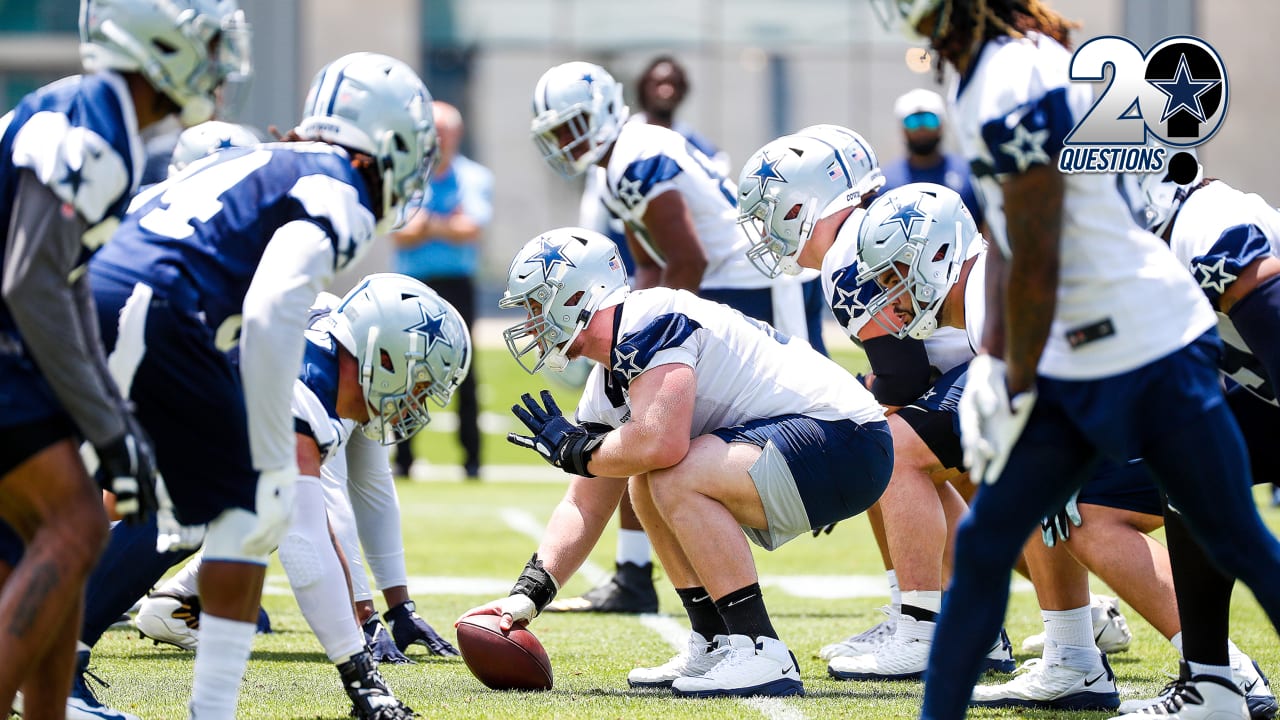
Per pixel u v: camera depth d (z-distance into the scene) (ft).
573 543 49.29
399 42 248.11
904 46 360.89
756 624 46.24
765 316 67.21
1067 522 45.03
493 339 250.78
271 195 36.24
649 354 45.55
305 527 41.09
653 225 65.05
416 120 37.19
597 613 67.77
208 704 35.45
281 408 34.32
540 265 46.24
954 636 34.42
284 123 228.63
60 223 31.09
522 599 48.55
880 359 50.80
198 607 55.16
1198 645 41.63
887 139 362.53
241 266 36.11
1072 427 34.65
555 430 47.21
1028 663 52.34
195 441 35.68
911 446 49.85
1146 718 41.91
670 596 74.64
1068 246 34.09
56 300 31.04
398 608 55.88
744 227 55.36
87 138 31.55
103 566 43.98
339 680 48.57
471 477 129.70
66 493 32.53
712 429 47.85
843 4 360.28
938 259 47.39
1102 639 56.03
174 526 37.06
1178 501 35.42
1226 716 41.22
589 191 98.73
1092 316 34.01
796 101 364.38
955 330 51.42
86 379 31.53
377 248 204.33
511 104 358.02
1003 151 32.42
